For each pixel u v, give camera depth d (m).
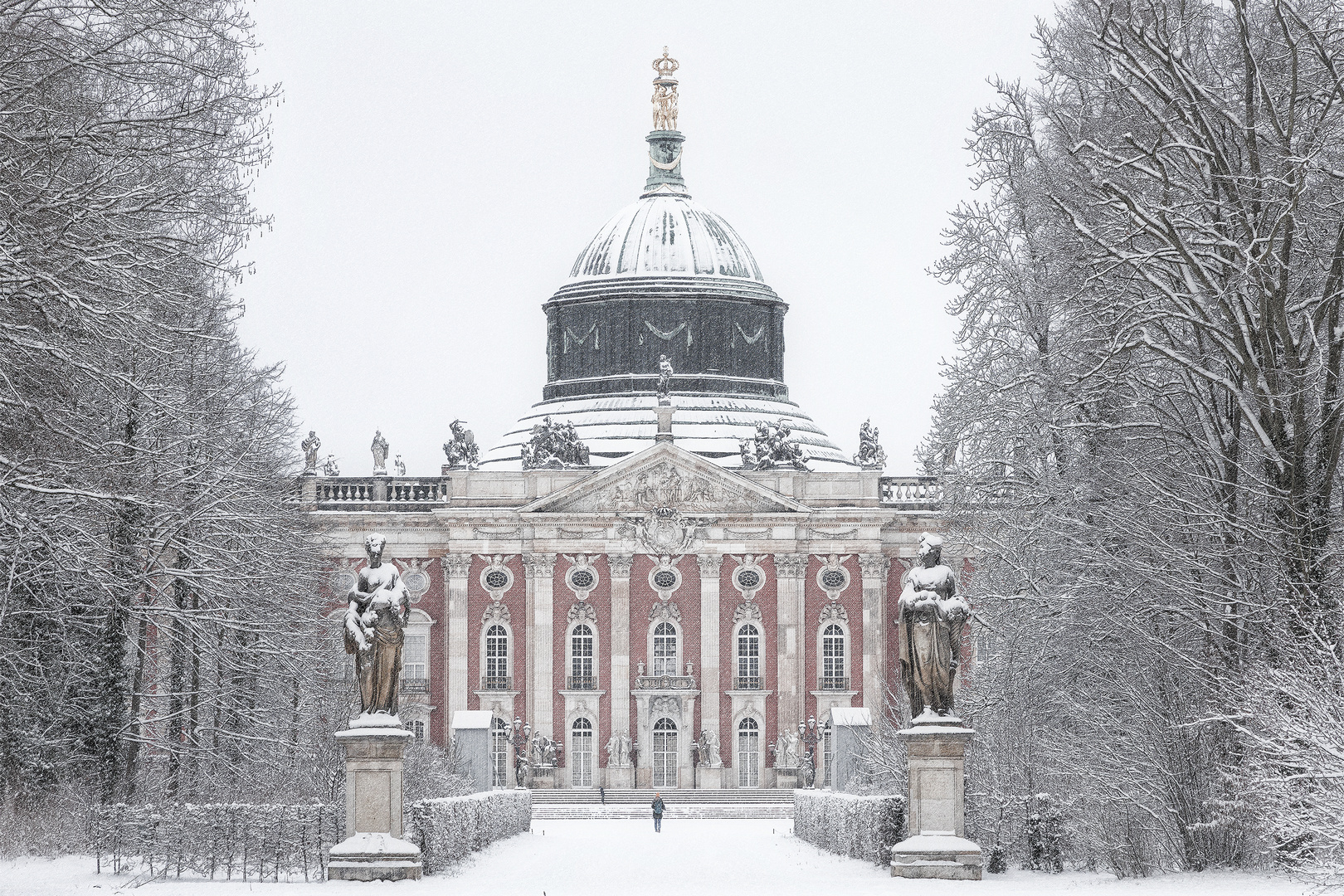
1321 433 52.38
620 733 136.00
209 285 70.44
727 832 96.50
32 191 46.72
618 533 137.50
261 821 54.53
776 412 157.25
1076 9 61.16
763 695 136.50
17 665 66.81
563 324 160.50
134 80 51.06
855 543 137.62
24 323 49.94
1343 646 49.00
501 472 138.75
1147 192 56.91
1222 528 54.59
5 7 46.50
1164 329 55.88
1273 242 51.59
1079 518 61.75
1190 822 51.75
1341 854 42.66
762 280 164.62
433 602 138.25
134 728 74.31
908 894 46.41
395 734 50.75
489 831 75.62
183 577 69.94
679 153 168.25
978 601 74.69
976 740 65.75
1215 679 53.09
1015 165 69.31
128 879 51.25
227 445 74.62
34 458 52.72
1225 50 55.84
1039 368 68.56
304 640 94.19
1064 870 55.06
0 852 57.34
